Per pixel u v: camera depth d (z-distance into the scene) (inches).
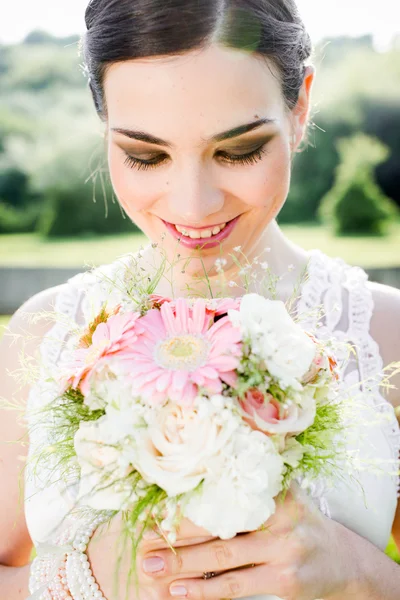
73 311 82.8
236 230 68.4
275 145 65.3
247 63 61.3
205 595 57.8
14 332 83.4
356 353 77.4
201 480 49.1
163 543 57.2
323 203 1123.3
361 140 1087.0
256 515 49.5
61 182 1080.8
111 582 61.5
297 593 57.8
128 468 50.0
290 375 50.1
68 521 74.5
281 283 80.4
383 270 585.9
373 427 73.7
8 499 79.5
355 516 72.6
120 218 1100.5
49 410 55.4
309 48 71.7
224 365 49.7
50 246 1003.3
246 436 48.7
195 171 63.4
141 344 52.0
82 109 1137.4
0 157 1100.5
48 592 64.3
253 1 62.0
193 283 74.1
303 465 52.3
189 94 60.4
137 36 59.9
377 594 64.9
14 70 1177.4
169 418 49.4
